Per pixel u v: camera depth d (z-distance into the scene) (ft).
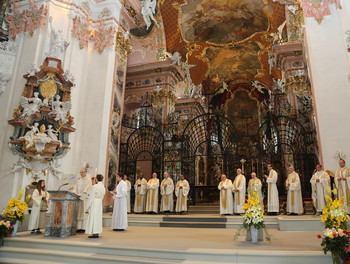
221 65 87.20
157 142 55.26
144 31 65.00
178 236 23.44
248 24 68.85
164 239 21.57
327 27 35.70
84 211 25.79
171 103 64.90
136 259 16.42
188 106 75.72
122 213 27.91
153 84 64.90
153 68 64.13
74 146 35.40
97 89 37.91
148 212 40.19
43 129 30.86
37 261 18.51
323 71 34.27
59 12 36.32
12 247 20.89
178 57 63.52
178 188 38.91
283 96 65.00
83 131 36.81
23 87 32.50
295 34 57.36
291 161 52.85
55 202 23.67
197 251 16.38
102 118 36.68
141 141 53.62
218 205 48.37
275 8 60.75
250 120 102.63
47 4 35.14
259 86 91.97
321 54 34.88
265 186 46.21
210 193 60.44
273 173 34.88
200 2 61.62
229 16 66.49
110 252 18.07
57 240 20.81
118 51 41.27
